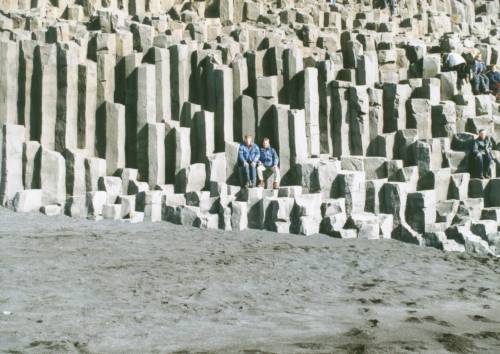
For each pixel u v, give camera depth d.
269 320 6.23
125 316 6.15
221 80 17.55
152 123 16.66
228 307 6.88
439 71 19.64
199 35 20.61
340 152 17.75
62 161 15.79
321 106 18.16
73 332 5.41
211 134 17.05
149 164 16.55
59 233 12.33
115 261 9.73
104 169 16.45
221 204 14.27
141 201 14.80
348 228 14.07
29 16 20.34
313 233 13.98
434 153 16.47
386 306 7.29
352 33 21.27
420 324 6.17
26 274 8.35
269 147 16.16
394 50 20.19
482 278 9.80
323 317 6.45
